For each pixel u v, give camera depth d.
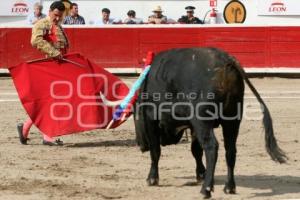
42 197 7.30
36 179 8.15
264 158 9.48
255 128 11.80
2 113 13.24
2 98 15.09
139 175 8.43
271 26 18.52
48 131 10.25
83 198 7.27
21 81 10.26
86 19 21.61
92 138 10.99
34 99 10.22
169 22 20.16
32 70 10.26
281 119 12.62
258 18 21.52
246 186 7.87
